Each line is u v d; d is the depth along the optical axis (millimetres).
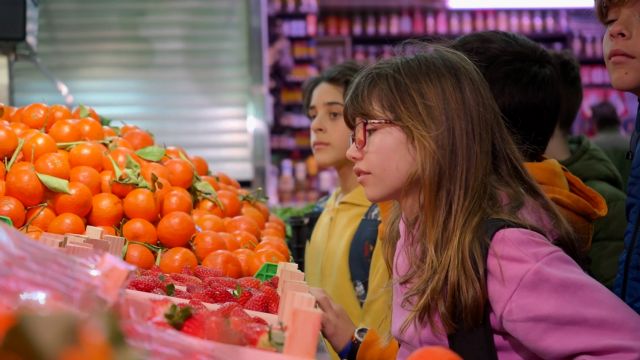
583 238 1834
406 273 1458
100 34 4891
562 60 2754
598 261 2576
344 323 1719
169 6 4906
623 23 1616
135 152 2238
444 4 8852
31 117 2152
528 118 1909
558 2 8586
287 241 3316
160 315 1065
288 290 1233
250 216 2512
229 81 4949
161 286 1461
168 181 2184
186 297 1415
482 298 1286
